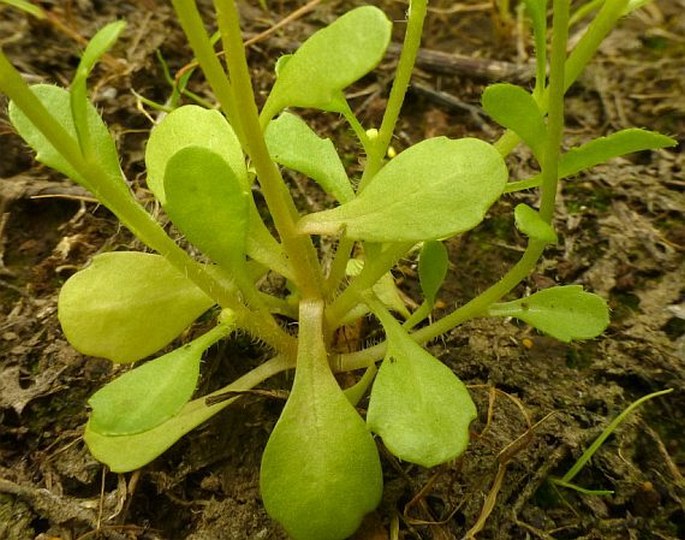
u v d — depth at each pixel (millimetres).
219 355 81
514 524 69
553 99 54
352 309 76
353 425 61
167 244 62
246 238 65
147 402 57
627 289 90
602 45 124
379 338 84
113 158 67
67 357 81
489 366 82
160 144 71
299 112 111
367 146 70
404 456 56
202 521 69
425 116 113
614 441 75
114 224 96
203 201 58
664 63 120
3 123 100
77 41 115
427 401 59
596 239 95
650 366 81
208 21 124
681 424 77
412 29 63
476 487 70
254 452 74
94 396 57
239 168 68
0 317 85
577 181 103
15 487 69
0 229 93
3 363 80
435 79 119
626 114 112
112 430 55
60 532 68
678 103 112
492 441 74
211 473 73
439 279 67
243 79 55
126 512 69
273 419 76
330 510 59
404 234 60
